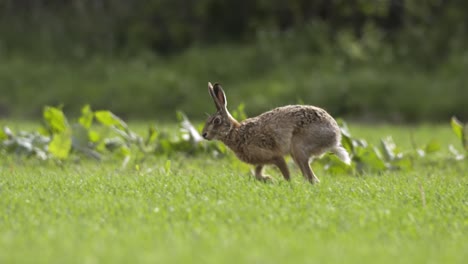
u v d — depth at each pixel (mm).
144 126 50531
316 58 72062
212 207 17984
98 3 80562
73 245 14141
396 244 14820
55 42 76688
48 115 31875
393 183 23172
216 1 78125
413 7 78688
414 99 64250
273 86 66438
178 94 66625
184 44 77750
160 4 79375
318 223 16438
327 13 78812
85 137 30375
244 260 13023
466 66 70312
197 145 31484
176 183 21781
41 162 29859
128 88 67375
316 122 23500
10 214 17234
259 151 24109
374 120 62781
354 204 18609
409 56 74000
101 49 76688
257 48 73500
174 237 14930
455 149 35125
